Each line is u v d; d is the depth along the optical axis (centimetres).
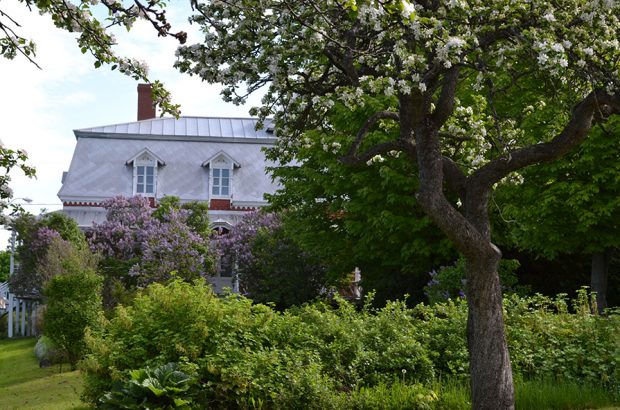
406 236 2098
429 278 2312
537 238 1908
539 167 1850
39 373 1816
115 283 2466
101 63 752
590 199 1806
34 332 3138
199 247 3112
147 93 4897
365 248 2219
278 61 853
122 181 4325
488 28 793
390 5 634
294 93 1016
